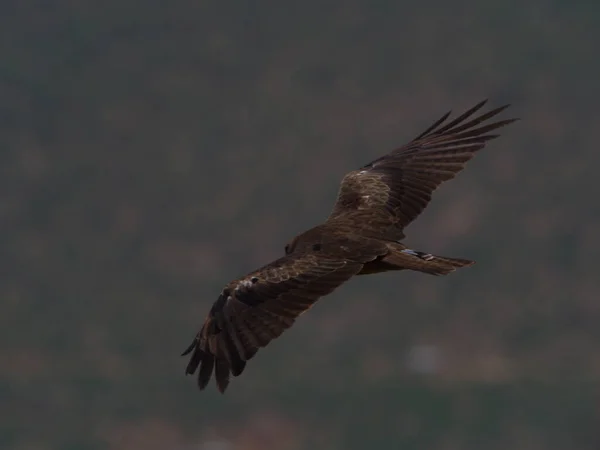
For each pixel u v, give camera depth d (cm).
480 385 8469
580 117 11706
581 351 9181
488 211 10619
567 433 7775
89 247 10981
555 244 10331
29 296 10138
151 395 8419
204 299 10312
